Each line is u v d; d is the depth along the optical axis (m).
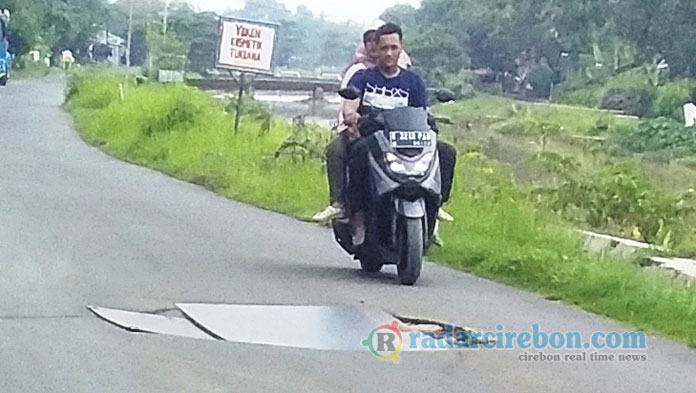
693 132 32.28
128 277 9.81
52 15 97.75
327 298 9.35
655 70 39.69
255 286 9.73
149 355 7.21
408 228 10.01
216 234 12.93
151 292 9.20
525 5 42.41
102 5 111.44
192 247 11.79
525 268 10.73
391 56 10.41
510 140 31.94
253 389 6.54
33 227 12.52
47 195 15.79
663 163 28.61
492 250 11.48
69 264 10.31
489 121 36.19
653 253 13.46
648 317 9.16
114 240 11.93
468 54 42.59
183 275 10.06
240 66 24.69
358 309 8.96
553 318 9.06
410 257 10.03
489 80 42.81
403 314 8.88
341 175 10.42
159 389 6.47
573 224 15.26
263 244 12.34
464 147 23.91
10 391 6.34
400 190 9.93
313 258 11.56
